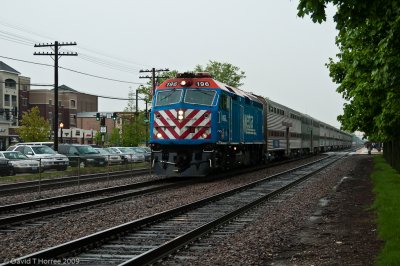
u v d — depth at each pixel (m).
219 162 23.41
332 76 24.80
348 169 33.12
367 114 22.48
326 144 75.94
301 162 43.53
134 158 29.34
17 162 20.16
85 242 8.71
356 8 7.95
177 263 7.80
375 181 21.92
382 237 9.59
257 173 28.89
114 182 23.77
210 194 18.11
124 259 8.00
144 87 54.88
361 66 11.97
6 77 87.38
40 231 10.68
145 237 9.98
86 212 13.72
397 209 12.31
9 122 73.00
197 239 9.62
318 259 8.23
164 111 22.73
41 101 100.19
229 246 9.12
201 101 22.58
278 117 39.44
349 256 8.38
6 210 13.84
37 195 17.97
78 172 21.50
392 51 9.14
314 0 7.64
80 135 96.38
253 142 30.11
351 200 16.36
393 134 18.95
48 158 19.47
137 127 57.00
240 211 13.15
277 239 9.89
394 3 7.71
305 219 12.52
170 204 15.27
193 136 22.22
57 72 36.25
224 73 58.31
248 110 28.97
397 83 9.60
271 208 14.47
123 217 12.70
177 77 23.91
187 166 22.45
